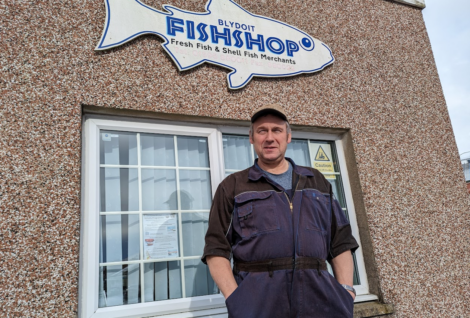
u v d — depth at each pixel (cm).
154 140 246
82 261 198
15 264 175
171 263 227
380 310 247
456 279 286
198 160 255
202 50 257
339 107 295
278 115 194
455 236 300
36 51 212
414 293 266
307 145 294
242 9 286
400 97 327
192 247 235
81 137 212
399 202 288
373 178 286
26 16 216
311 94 289
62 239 186
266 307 158
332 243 194
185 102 242
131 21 241
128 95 227
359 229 279
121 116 234
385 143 303
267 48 283
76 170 200
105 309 200
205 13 269
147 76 237
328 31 319
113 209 222
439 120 337
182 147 253
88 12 234
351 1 343
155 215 232
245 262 170
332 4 331
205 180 252
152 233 227
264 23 290
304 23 311
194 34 259
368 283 267
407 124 320
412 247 279
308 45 300
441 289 277
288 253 167
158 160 243
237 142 274
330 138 299
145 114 234
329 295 167
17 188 185
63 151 200
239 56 269
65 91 211
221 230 177
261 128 194
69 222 190
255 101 266
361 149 291
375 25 345
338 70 308
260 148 191
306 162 289
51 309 175
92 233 206
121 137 237
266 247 167
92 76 221
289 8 310
